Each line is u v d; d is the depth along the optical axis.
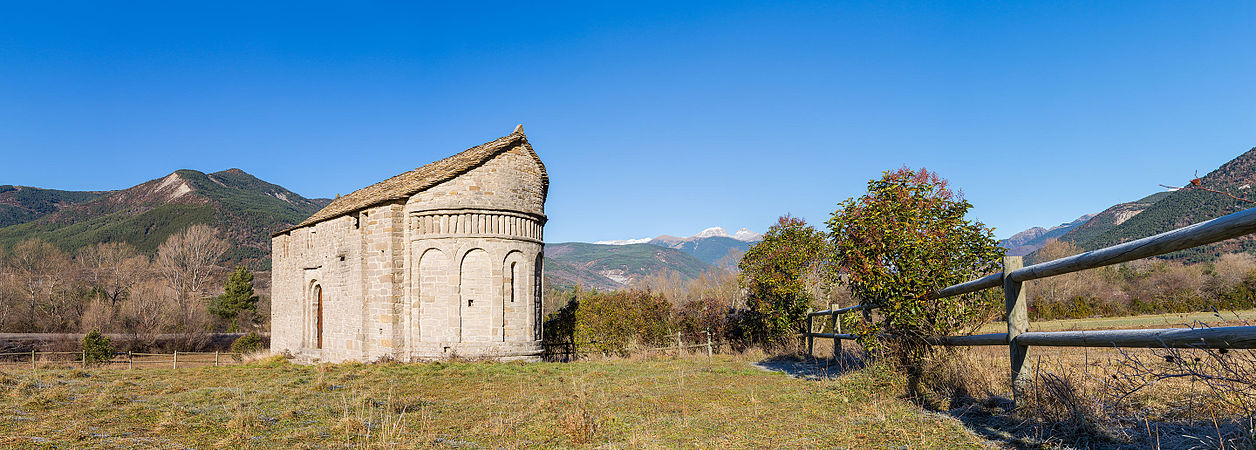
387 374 17.14
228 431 8.88
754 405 10.36
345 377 16.03
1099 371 8.39
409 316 23.08
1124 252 5.62
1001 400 8.06
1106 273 55.62
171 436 8.59
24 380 13.09
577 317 29.70
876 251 10.46
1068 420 6.48
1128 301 45.62
